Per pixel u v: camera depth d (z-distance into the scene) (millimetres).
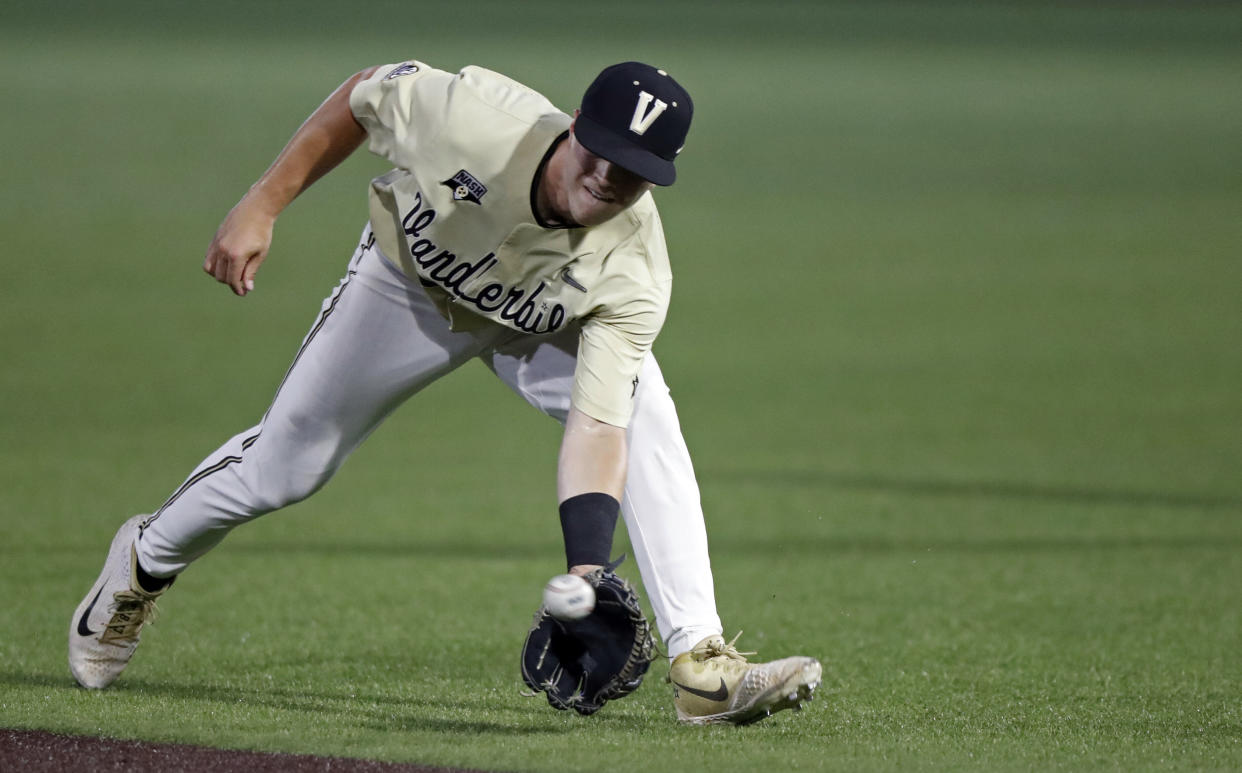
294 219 69750
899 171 93188
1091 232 72938
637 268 13883
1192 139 108875
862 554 25641
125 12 188375
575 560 13266
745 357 45656
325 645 19312
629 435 14977
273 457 15047
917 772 12680
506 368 15297
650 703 16406
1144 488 30922
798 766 12734
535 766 12492
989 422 37438
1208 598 22750
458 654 18969
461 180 13508
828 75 145750
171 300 51625
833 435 35781
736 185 86688
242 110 106750
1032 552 25781
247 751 12945
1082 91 138500
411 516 27953
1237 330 51188
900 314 53375
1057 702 16688
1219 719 15781
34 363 41500
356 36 164500
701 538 15039
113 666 16125
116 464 30656
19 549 24016
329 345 14758
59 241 62688
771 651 19750
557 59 138375
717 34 181875
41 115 102562
